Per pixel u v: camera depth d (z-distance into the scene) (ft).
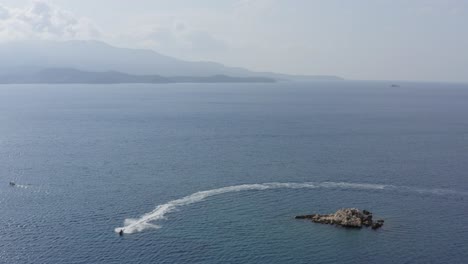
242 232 343.67
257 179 485.56
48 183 467.52
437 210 395.96
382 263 301.22
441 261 304.50
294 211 389.39
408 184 472.85
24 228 348.18
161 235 336.90
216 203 408.05
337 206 403.13
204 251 312.50
